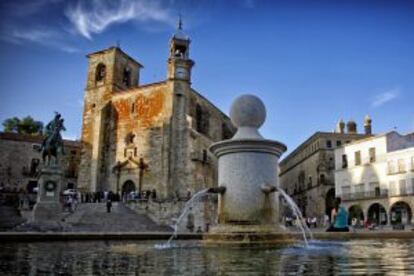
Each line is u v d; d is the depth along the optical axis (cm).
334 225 2238
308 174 8244
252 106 1325
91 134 6556
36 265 712
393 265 694
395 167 6138
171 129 5869
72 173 7781
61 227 3403
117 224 4141
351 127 8044
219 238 1186
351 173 6762
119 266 693
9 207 4153
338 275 571
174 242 1465
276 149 1274
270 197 1235
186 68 6153
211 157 6184
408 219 5997
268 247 1089
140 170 5969
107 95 6638
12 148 7112
